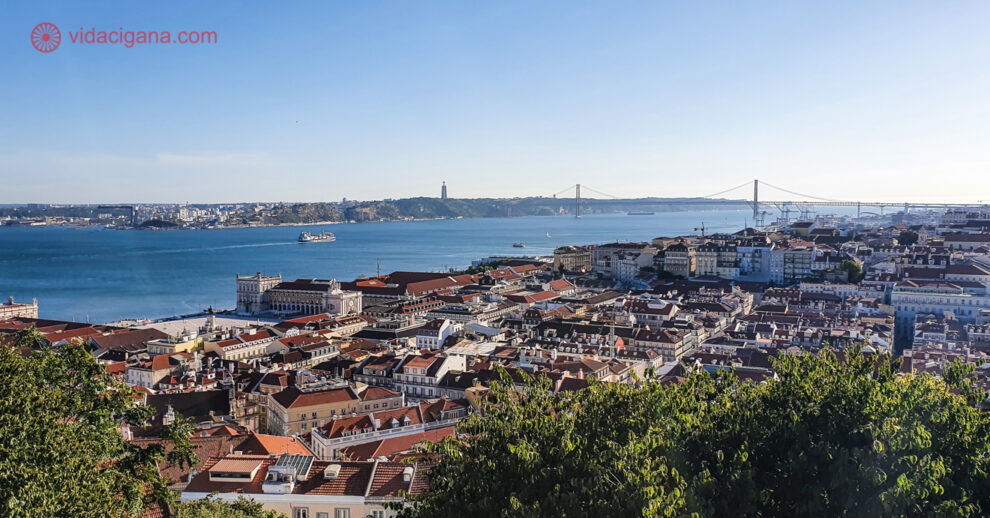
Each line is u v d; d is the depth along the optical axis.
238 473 135.00
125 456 97.06
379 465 136.00
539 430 86.56
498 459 83.25
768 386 103.12
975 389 109.38
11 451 77.44
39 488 75.06
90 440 87.88
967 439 89.69
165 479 101.06
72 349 96.44
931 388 97.12
